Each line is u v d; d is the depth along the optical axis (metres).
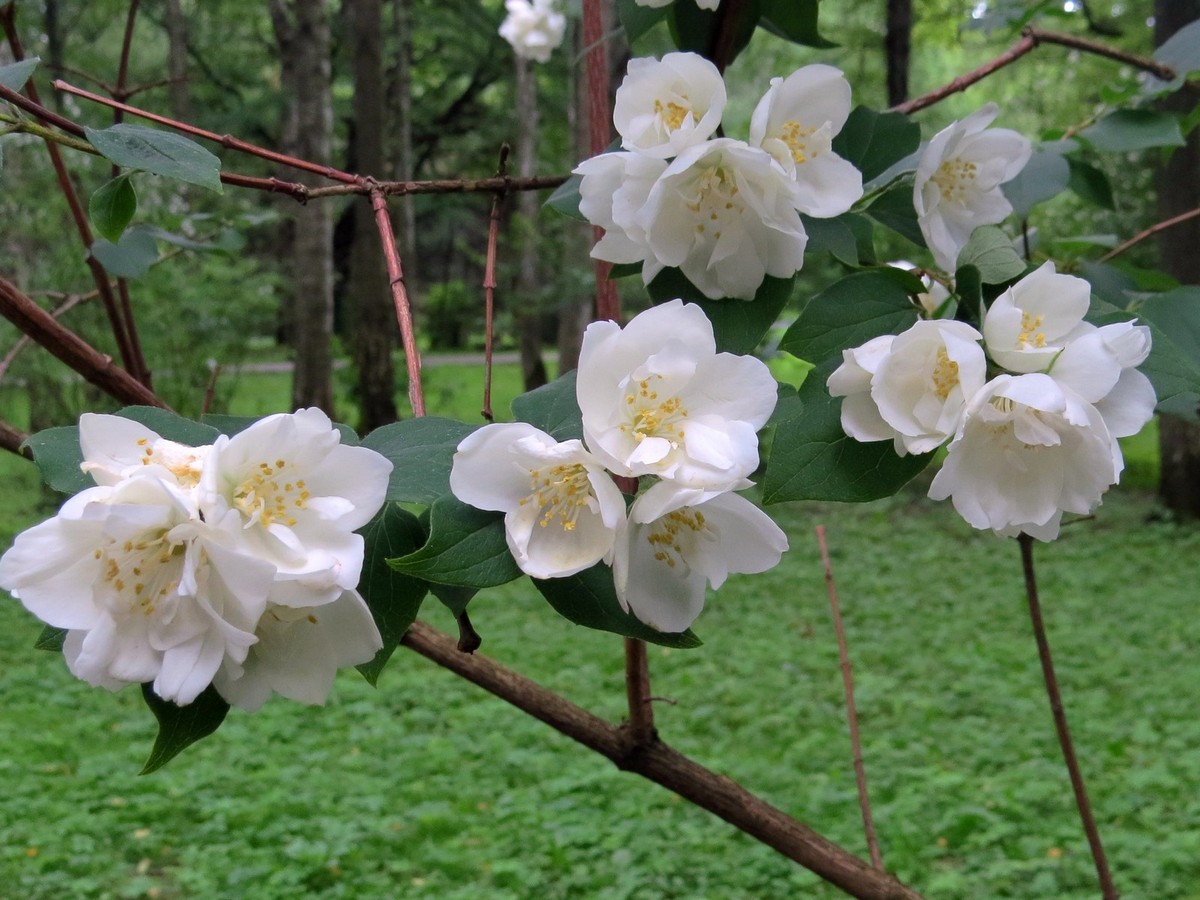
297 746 7.52
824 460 1.08
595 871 5.88
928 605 10.55
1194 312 1.51
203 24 22.14
